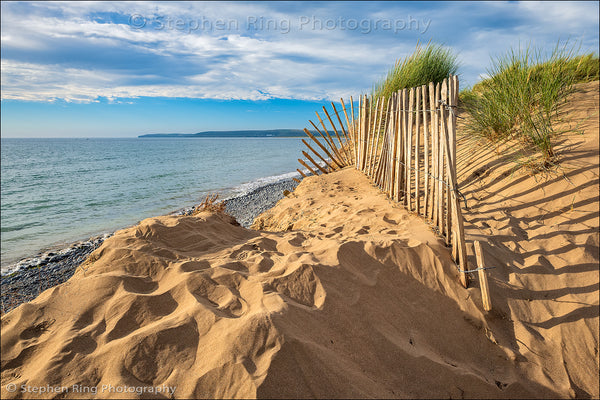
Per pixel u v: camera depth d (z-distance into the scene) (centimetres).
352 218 414
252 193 1411
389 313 229
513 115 470
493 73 526
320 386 167
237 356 171
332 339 197
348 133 861
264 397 156
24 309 208
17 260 756
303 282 231
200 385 164
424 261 277
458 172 483
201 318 198
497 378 206
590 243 297
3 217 1132
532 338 232
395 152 458
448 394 188
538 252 303
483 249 298
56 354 181
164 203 1290
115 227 998
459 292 258
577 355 225
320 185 667
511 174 411
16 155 5397
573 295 261
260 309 200
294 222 500
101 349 186
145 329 193
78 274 258
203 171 2391
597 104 466
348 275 248
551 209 345
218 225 366
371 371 188
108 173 2391
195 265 259
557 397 200
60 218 1107
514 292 265
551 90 477
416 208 385
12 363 184
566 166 378
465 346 224
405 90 407
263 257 278
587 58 692
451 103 270
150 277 249
